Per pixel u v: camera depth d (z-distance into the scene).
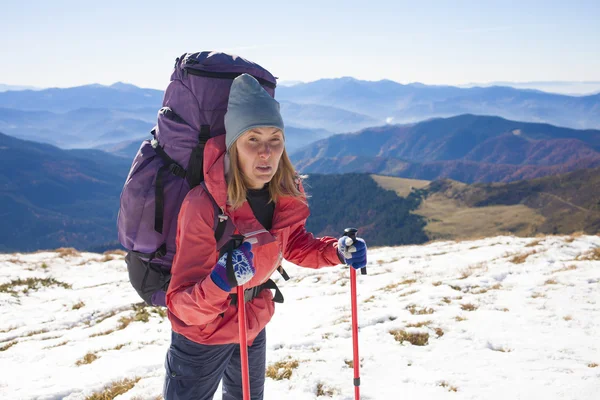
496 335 7.43
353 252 3.04
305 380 5.82
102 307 15.61
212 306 2.37
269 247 2.73
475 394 5.22
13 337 12.93
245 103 2.50
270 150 2.55
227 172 2.58
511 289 10.96
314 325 9.34
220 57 2.74
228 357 2.99
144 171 2.67
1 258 24.86
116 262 25.80
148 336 10.41
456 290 11.52
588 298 9.48
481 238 27.17
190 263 2.51
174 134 2.66
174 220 2.70
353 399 5.25
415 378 5.79
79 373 7.71
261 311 3.02
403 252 23.03
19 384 7.55
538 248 18.61
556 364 6.01
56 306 16.39
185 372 2.86
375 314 9.31
